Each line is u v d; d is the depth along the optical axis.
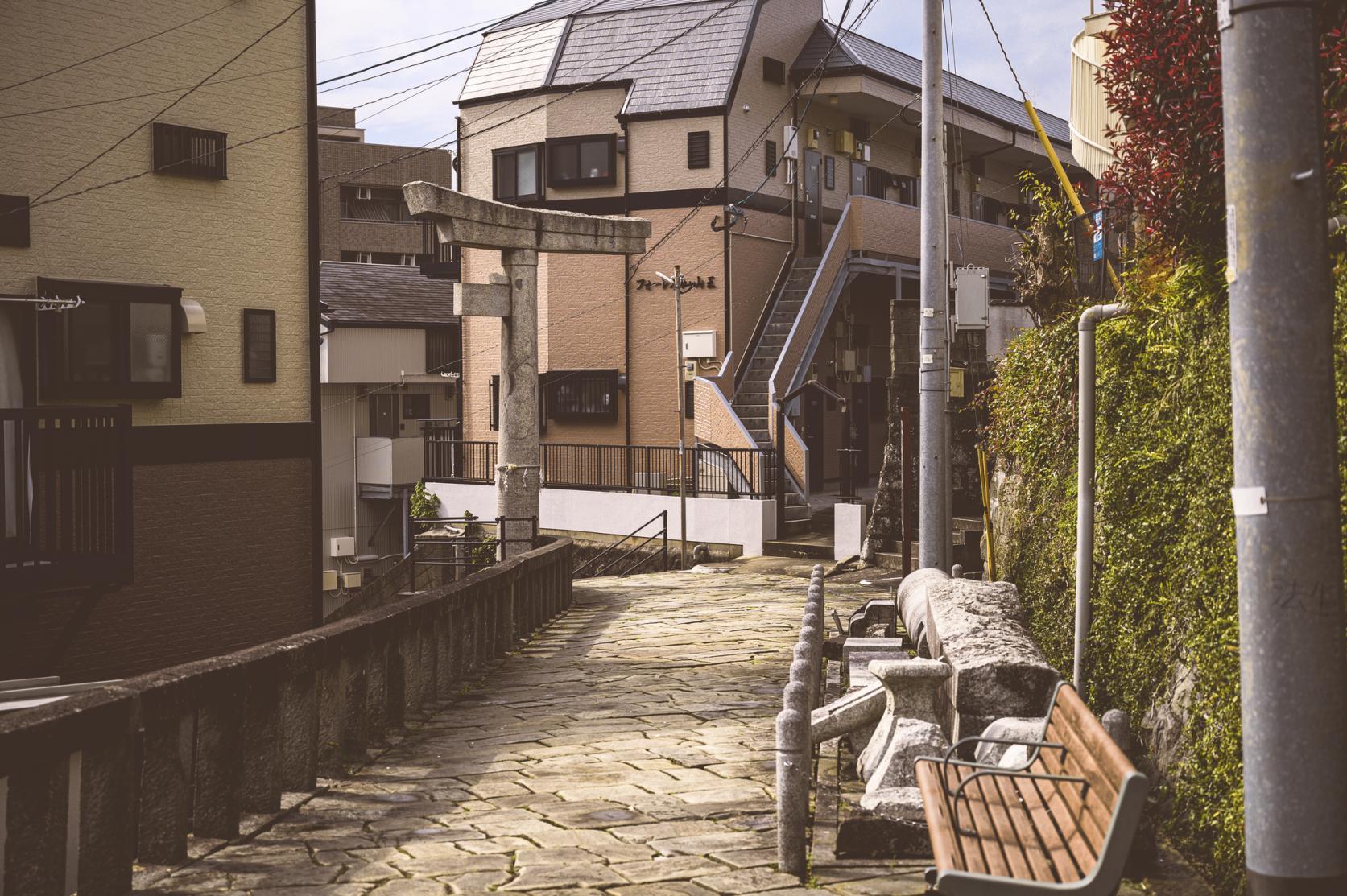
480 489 28.52
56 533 13.51
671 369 27.34
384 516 33.47
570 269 28.16
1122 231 9.16
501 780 7.34
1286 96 3.41
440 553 23.64
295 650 6.86
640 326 27.62
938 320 12.81
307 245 18.02
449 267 35.91
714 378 26.22
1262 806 3.41
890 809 5.70
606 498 25.44
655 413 27.52
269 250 17.50
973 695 6.37
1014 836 4.47
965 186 32.41
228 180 16.88
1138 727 6.36
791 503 23.64
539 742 8.45
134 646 15.70
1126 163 6.89
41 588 12.47
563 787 7.15
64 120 14.92
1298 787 3.35
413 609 9.40
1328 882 3.33
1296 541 3.38
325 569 32.31
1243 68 3.46
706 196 26.94
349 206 46.66
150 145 15.90
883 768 6.08
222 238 16.84
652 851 5.80
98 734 5.09
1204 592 5.53
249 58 17.11
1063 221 11.75
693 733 8.62
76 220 15.08
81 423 14.82
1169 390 6.47
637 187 27.48
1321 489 3.39
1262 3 3.42
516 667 11.88
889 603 12.08
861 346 30.83
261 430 17.39
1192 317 6.11
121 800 5.25
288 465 17.83
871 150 31.23
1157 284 6.91
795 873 5.43
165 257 16.11
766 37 27.89
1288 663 3.38
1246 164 3.45
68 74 14.94
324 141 45.81
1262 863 3.40
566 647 13.07
